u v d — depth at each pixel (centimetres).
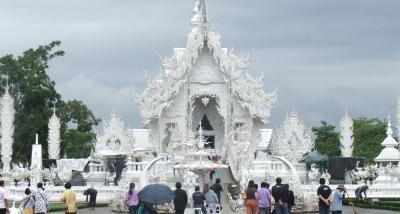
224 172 8175
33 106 13600
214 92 9631
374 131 16112
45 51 13875
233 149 8250
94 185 8912
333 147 16650
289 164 8225
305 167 9669
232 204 6838
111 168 9769
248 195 4766
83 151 13825
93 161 10162
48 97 13675
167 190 3766
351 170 9962
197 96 9625
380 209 6812
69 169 10138
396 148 10981
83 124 14100
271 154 9906
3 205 4206
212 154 7856
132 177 8450
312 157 9706
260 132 9700
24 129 13175
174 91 9556
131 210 4706
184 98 9625
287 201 4688
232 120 9612
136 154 10069
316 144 16750
